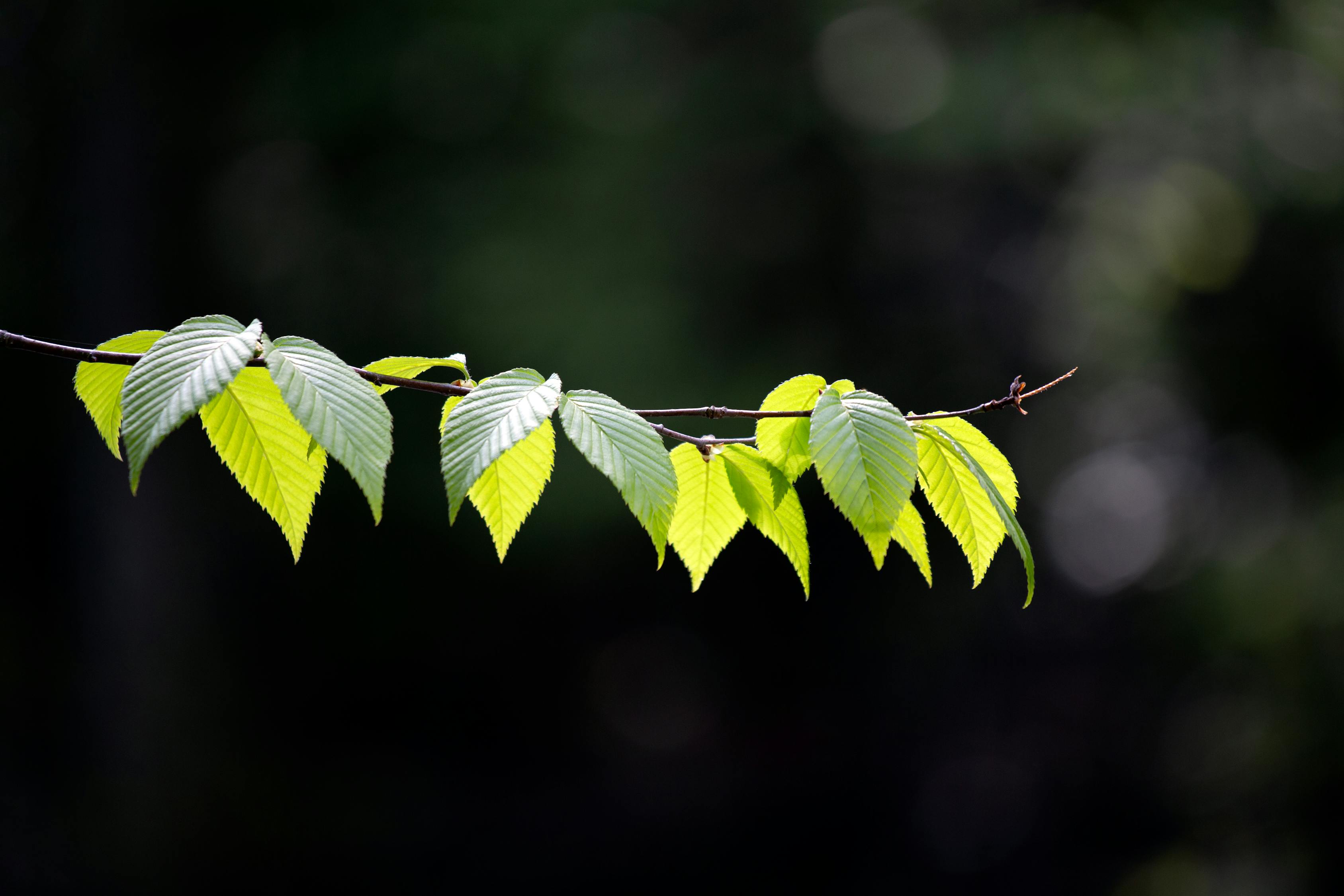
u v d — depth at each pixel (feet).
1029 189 40.83
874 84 39.47
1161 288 40.42
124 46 35.58
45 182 37.55
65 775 34.96
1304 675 35.83
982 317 41.27
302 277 37.01
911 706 44.60
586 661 46.96
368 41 35.88
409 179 36.63
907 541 6.72
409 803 41.11
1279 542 38.04
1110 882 39.11
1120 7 38.78
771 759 45.70
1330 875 34.53
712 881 40.14
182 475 37.11
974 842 42.01
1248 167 38.65
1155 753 41.78
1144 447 45.11
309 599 41.04
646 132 37.09
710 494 6.99
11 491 38.70
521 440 5.23
